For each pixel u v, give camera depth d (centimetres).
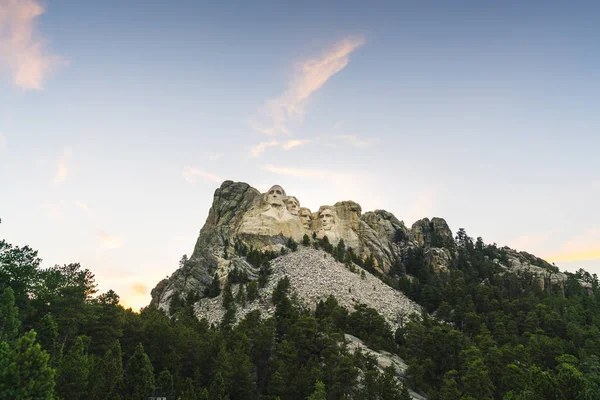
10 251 8956
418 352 12838
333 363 10750
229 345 10975
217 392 8706
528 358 12412
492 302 17712
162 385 8300
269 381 10131
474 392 10169
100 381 7744
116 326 10225
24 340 5791
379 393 9781
